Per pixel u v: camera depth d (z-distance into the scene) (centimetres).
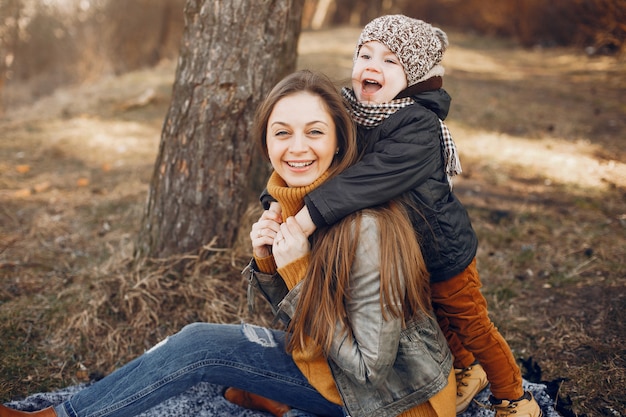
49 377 273
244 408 244
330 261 182
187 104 296
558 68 1025
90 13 1329
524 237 403
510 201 466
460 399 242
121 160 589
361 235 181
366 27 221
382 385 192
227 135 298
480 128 656
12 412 196
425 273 195
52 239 408
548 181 507
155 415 239
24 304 321
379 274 179
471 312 218
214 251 315
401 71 210
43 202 474
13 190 498
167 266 312
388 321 179
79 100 812
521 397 223
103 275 323
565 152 575
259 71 294
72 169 561
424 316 198
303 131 188
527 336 302
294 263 188
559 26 1242
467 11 1538
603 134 631
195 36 291
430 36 215
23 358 282
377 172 188
